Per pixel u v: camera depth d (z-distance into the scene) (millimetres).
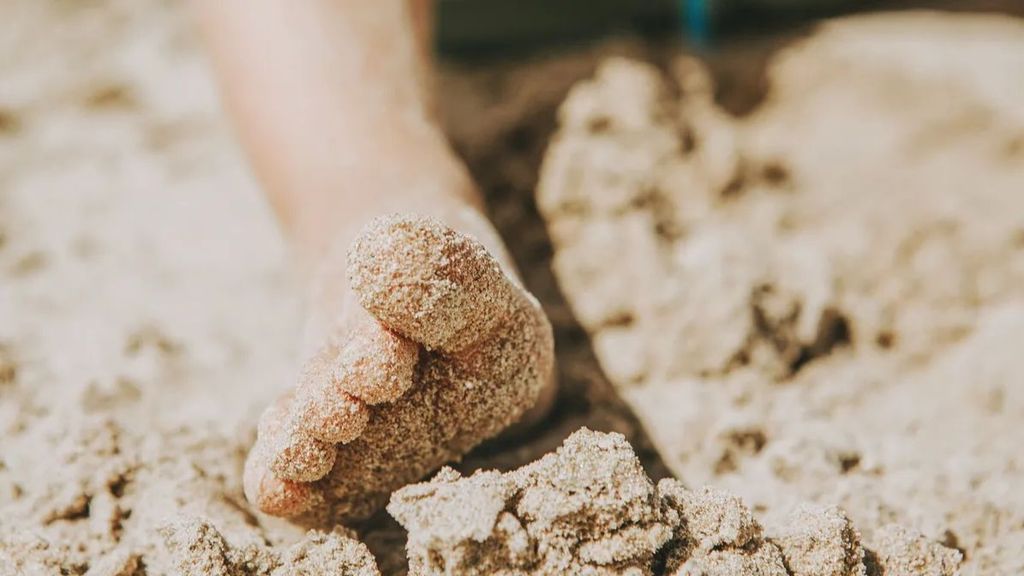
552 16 641
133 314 449
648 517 318
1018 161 559
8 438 376
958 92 599
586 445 322
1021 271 463
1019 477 371
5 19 731
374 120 396
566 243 458
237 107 405
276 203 399
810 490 364
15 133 604
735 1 660
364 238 314
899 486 367
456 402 328
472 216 376
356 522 348
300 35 402
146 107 640
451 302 313
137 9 757
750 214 490
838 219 497
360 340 318
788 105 607
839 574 329
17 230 500
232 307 456
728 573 320
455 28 636
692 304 420
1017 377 404
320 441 321
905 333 437
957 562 339
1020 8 713
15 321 439
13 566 338
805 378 418
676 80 588
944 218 491
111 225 513
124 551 344
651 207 470
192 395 409
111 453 365
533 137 501
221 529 345
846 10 708
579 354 416
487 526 310
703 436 385
